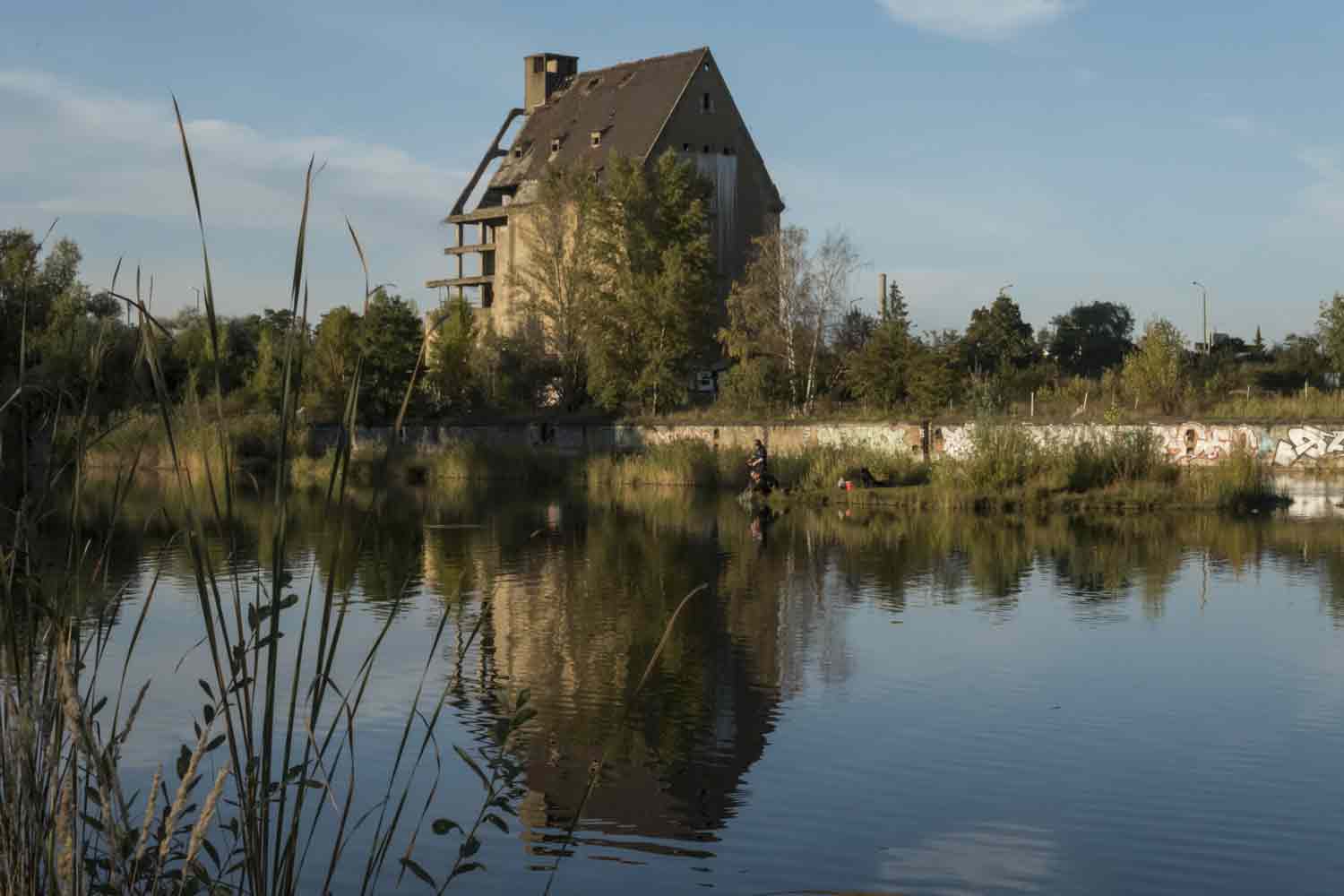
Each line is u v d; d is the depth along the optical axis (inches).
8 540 178.4
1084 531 1125.7
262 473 1943.9
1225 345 3255.4
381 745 414.0
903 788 373.4
